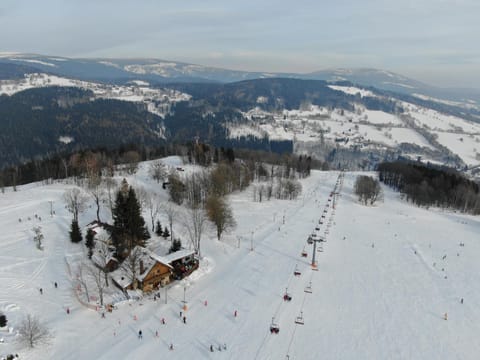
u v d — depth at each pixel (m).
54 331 67.25
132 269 82.50
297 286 91.31
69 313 73.44
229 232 126.50
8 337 63.62
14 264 88.12
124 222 89.56
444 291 93.19
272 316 76.94
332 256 113.38
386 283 96.12
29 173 188.12
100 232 100.75
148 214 128.75
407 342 70.56
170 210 127.44
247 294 85.88
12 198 134.75
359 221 157.88
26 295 77.19
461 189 198.00
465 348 69.50
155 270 85.62
